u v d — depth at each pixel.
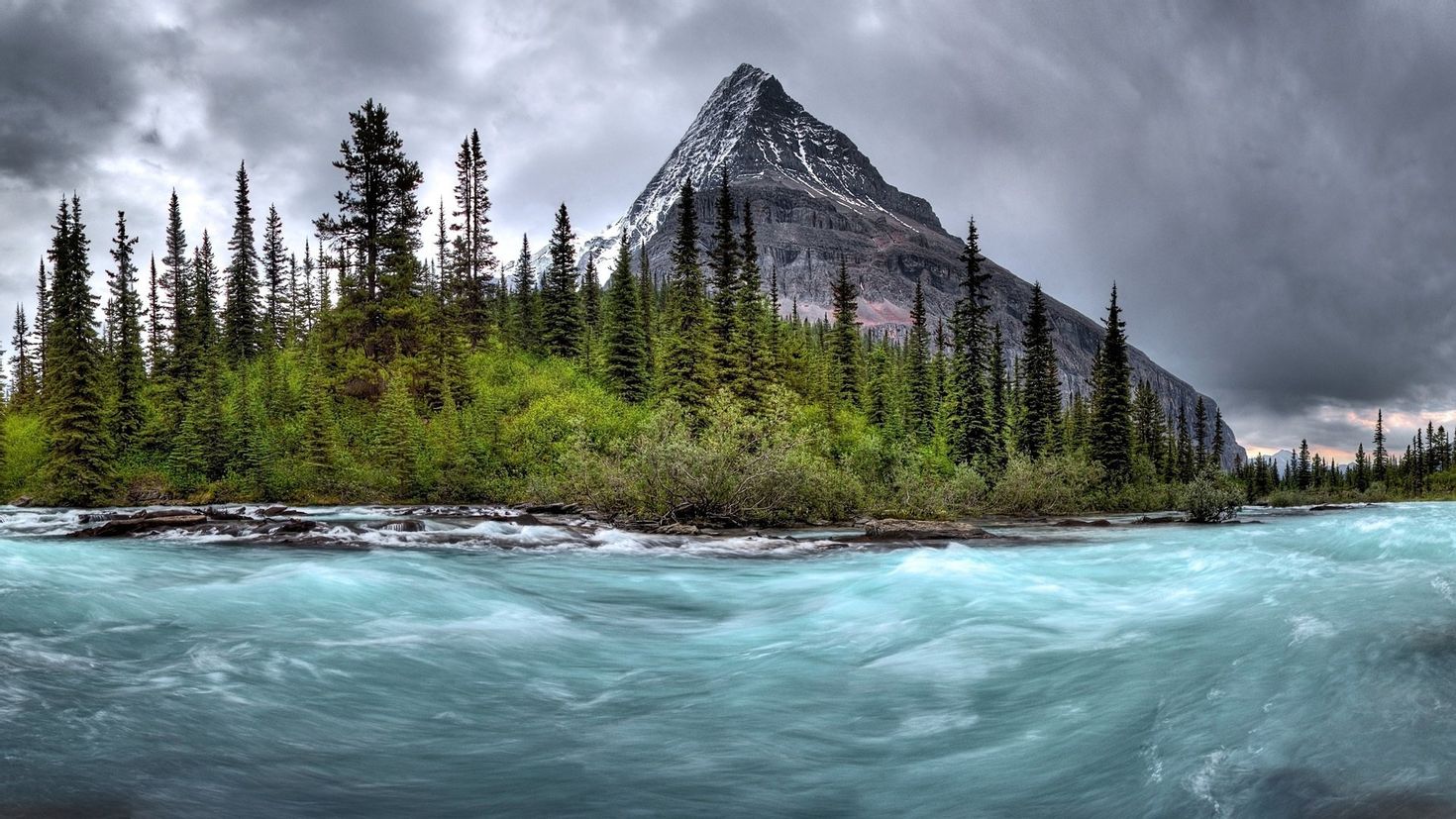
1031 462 54.53
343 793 5.59
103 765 5.67
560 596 15.20
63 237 52.75
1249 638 8.66
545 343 80.25
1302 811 4.46
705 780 6.07
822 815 5.43
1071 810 5.25
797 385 73.94
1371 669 6.56
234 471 55.56
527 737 7.09
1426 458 136.62
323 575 14.15
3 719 6.41
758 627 12.54
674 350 58.44
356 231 68.25
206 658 8.77
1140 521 41.25
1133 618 11.40
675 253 69.06
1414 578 11.56
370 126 67.50
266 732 6.74
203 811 5.06
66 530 27.69
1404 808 4.23
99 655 8.58
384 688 8.29
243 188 84.81
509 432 56.03
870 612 13.05
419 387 62.62
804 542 24.70
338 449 55.06
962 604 13.12
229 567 16.06
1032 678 8.55
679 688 8.77
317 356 66.62
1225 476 70.81
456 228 81.06
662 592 16.16
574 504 37.81
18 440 59.69
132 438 60.19
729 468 32.84
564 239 79.06
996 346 74.56
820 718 7.65
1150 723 6.52
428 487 51.97
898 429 68.94
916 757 6.52
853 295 74.19
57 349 50.97
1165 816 4.87
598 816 5.36
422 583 14.48
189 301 82.31
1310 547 18.23
